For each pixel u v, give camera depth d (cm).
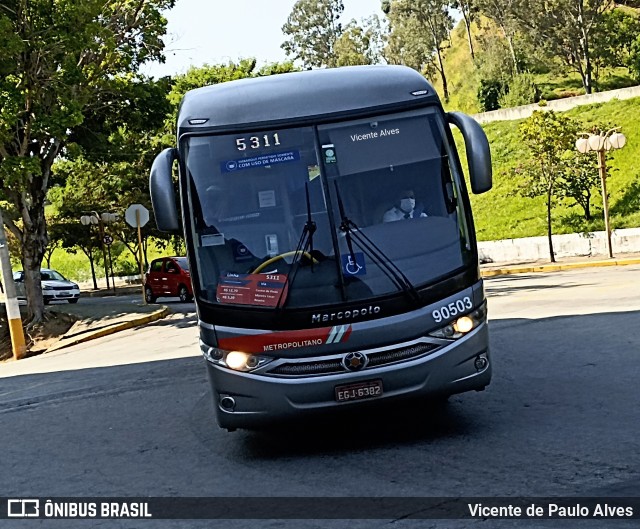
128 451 870
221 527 589
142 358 1666
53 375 1600
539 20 7012
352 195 760
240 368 742
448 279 746
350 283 738
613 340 1227
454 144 788
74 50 2441
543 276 2816
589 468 638
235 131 779
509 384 996
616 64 6925
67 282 4403
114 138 3028
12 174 2395
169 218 771
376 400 732
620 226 3891
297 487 672
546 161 3575
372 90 791
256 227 760
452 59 10100
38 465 848
